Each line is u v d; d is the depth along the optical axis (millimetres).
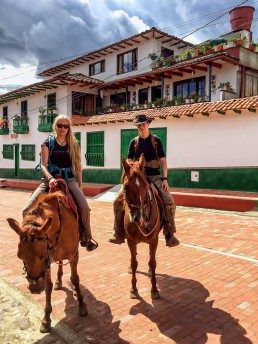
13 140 28719
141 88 22359
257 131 12602
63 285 5359
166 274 5746
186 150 14875
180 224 9539
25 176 27328
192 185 14711
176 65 18250
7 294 5113
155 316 4301
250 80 17906
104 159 18906
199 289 5090
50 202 3873
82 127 20047
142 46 23375
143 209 4184
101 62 26438
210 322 4129
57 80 21781
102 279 5602
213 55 16109
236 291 4992
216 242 7617
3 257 7117
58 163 4707
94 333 3939
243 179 13086
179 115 14461
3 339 3904
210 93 16297
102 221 10648
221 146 13711
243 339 3752
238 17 20328
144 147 5125
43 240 3203
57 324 4148
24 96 26828
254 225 9062
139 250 7262
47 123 23797
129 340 3785
